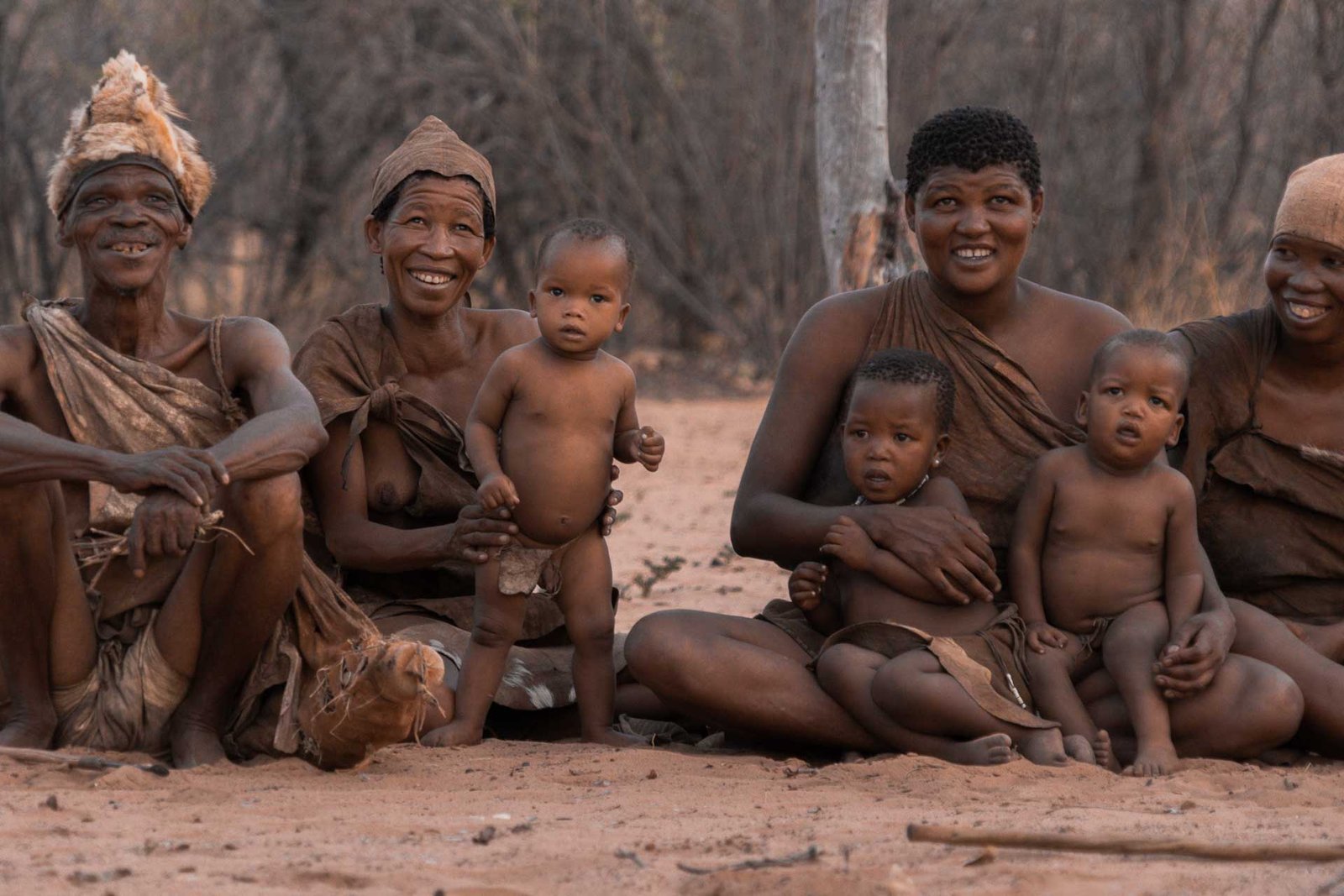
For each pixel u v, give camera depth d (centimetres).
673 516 1554
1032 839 495
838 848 507
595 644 724
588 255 698
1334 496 727
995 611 698
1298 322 707
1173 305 2342
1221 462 735
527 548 706
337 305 2761
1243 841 515
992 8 2719
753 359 2914
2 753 615
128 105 660
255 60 2922
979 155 704
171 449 600
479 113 2769
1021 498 713
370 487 759
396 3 2762
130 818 540
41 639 641
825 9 1245
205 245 2847
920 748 667
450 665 733
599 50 2739
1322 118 2689
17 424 609
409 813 561
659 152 2823
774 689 689
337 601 664
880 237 1234
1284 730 664
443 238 748
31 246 2703
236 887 459
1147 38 2706
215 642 644
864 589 704
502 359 710
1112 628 688
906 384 698
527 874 479
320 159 2773
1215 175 2866
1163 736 660
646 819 556
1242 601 714
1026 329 744
